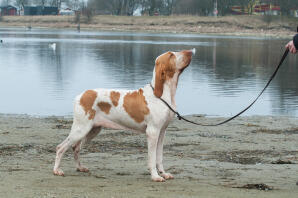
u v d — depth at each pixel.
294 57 42.66
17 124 13.93
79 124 7.87
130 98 7.81
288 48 7.62
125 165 9.05
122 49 48.44
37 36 73.62
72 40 63.53
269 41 71.19
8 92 20.81
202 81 25.25
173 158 9.91
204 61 37.56
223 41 68.31
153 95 7.68
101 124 7.95
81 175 8.02
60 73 27.84
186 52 7.72
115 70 29.59
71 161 9.34
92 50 46.66
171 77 7.71
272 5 117.12
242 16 108.38
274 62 37.84
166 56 7.67
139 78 25.81
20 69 29.56
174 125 13.99
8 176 7.62
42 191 6.64
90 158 9.71
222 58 40.53
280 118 15.70
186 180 7.82
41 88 22.09
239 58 40.81
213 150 10.91
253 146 11.40
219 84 24.23
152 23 112.50
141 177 7.99
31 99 19.12
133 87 22.69
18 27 121.31
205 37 81.25
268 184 7.59
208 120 15.20
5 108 17.14
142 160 9.58
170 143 11.55
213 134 12.76
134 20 115.38
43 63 33.59
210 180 7.88
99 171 8.44
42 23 127.25
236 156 10.34
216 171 8.68
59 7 166.88
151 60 37.03
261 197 6.61
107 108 7.89
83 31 101.75
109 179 7.73
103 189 6.89
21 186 6.92
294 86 23.94
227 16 110.44
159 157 7.94
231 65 34.72
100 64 33.38
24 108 17.19
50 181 7.37
